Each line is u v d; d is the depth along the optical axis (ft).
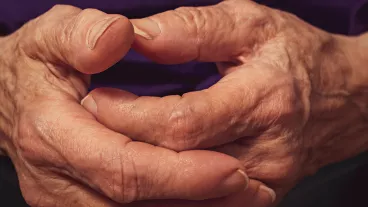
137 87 1.12
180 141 0.78
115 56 0.76
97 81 1.11
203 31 0.85
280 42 0.90
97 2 1.09
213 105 0.78
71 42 0.77
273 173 0.85
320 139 0.97
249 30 0.89
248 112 0.80
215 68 1.12
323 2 1.17
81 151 0.77
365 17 1.18
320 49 0.95
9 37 0.99
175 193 0.77
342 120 1.00
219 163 0.75
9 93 0.91
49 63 0.86
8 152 0.97
